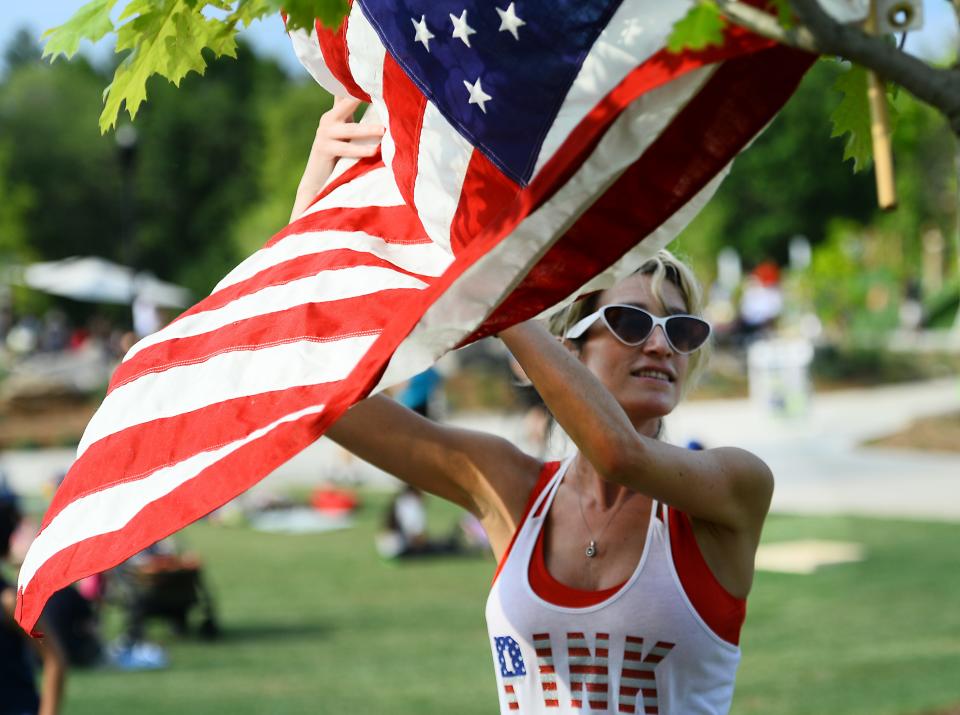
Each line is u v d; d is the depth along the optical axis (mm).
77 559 5965
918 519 33812
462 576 31031
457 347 5152
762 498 6602
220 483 5750
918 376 71875
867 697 17422
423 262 6297
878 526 32844
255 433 5781
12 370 89250
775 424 57000
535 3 5148
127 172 57812
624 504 6770
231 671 21703
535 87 5234
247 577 31734
